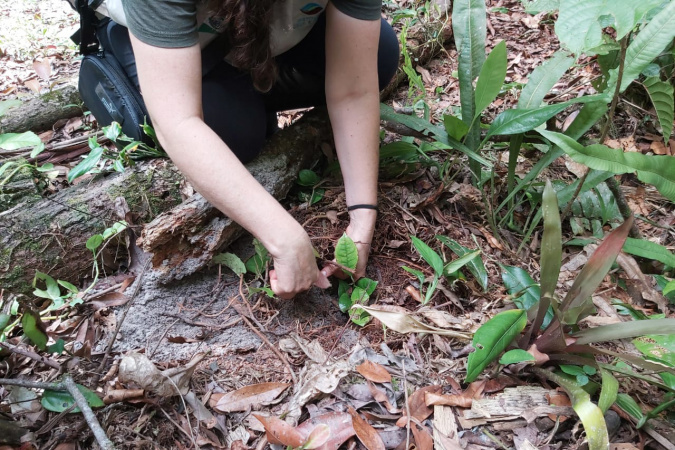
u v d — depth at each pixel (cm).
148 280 105
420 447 81
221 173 87
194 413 87
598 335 83
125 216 114
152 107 88
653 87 111
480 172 126
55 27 220
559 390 89
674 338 79
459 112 160
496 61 108
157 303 106
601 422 74
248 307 105
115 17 106
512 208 125
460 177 139
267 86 102
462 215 131
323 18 126
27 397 88
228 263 108
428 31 195
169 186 122
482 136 135
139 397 85
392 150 131
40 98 160
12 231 105
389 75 142
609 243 85
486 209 122
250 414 88
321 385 89
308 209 126
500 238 125
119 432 84
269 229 88
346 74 108
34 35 213
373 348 99
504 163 143
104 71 119
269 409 89
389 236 123
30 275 107
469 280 114
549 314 96
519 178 139
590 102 113
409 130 136
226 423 87
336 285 112
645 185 142
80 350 91
